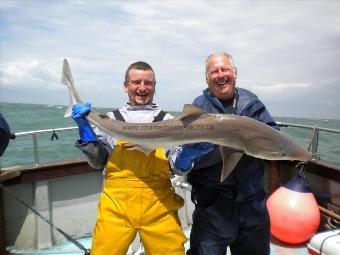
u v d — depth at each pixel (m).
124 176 3.29
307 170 5.44
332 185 5.18
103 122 3.47
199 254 3.54
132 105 3.67
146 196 3.26
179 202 3.45
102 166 3.59
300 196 5.01
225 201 3.44
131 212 3.25
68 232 5.50
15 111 59.78
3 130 3.46
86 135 3.42
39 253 5.04
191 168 3.31
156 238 3.27
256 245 3.61
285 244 5.10
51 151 17.09
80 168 5.45
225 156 3.08
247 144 2.97
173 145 3.20
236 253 3.77
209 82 3.38
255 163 3.39
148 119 3.56
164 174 3.33
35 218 5.17
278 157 2.91
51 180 5.32
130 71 3.57
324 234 4.33
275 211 5.07
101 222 3.29
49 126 28.00
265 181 6.08
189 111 3.19
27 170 4.96
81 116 3.46
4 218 4.93
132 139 3.31
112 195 3.29
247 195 3.39
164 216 3.30
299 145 2.99
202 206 3.52
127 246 3.30
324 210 5.17
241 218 3.46
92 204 5.70
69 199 5.49
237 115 3.15
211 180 3.42
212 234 3.48
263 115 3.42
